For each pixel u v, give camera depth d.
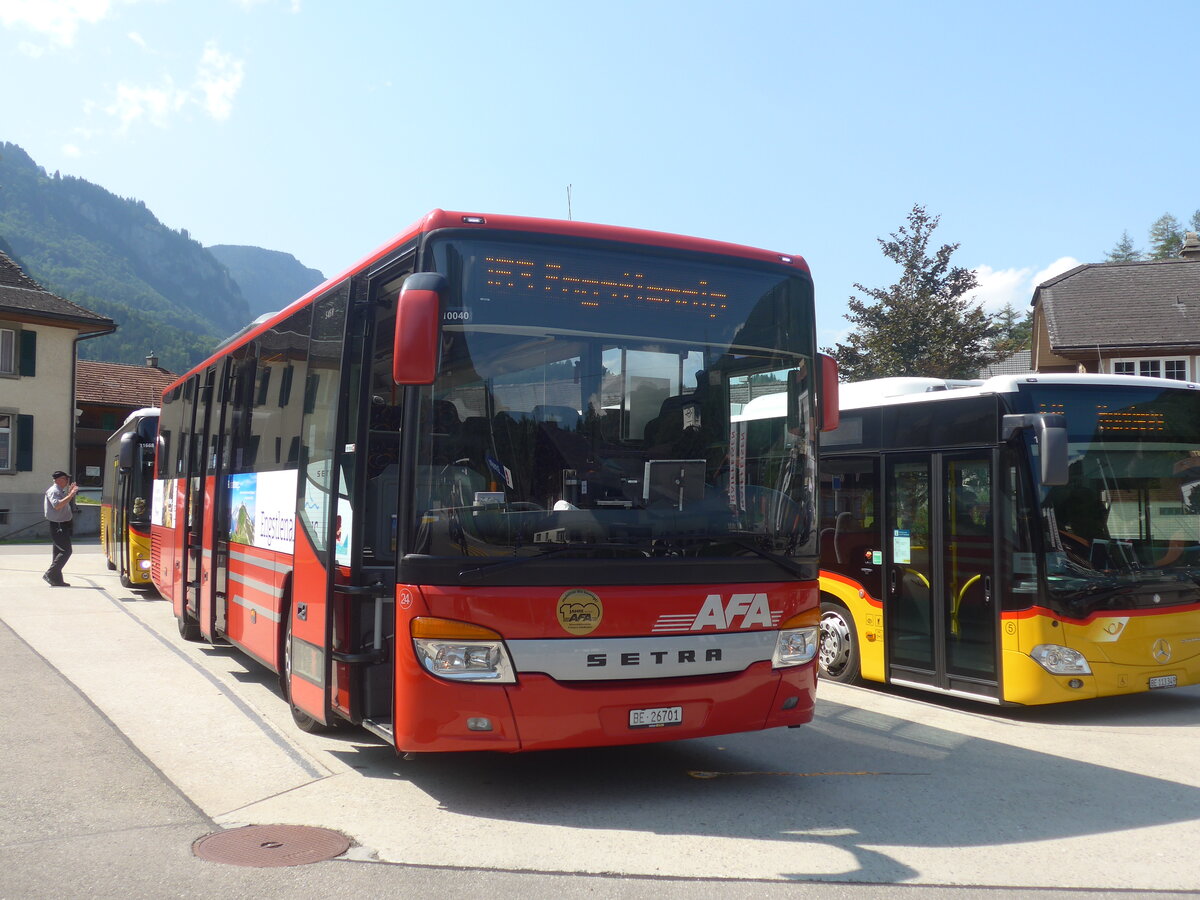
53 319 39.72
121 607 15.12
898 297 27.50
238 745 7.21
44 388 39.97
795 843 5.32
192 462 11.55
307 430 7.33
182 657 10.75
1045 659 8.36
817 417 6.66
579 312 6.04
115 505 19.56
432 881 4.67
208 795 6.04
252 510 8.84
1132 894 4.66
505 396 5.80
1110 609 8.52
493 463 5.72
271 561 8.11
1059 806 6.08
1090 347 32.66
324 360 7.11
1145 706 9.48
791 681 6.25
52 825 5.41
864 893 4.61
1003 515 8.63
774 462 6.42
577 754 7.25
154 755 6.89
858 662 10.09
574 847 5.20
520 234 5.99
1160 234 85.31
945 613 9.14
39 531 39.44
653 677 5.82
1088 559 8.57
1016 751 7.52
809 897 4.55
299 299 7.95
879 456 9.89
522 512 5.71
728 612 6.05
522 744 5.57
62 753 6.85
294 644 7.29
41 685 9.05
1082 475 8.70
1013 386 8.71
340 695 6.44
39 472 39.69
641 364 6.12
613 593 5.77
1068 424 8.75
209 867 4.82
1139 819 5.84
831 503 10.45
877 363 27.28
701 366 6.28
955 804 6.09
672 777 6.65
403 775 6.55
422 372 5.38
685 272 6.36
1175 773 6.91
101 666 10.12
